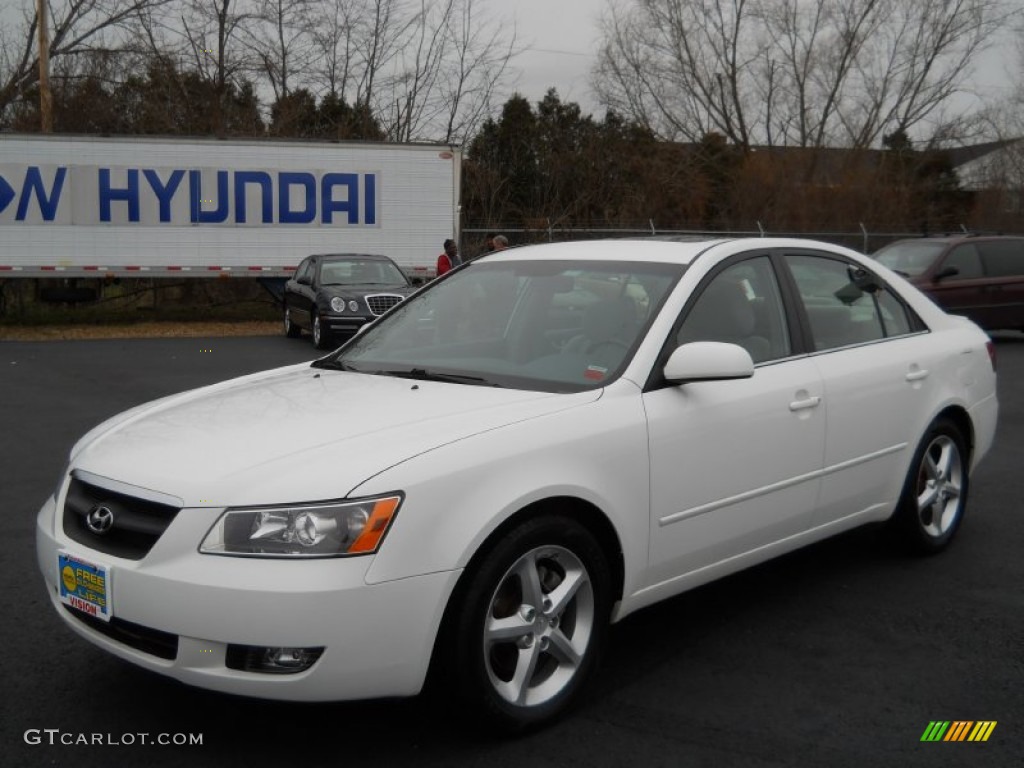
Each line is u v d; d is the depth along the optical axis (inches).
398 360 175.9
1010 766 128.3
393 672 119.6
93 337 757.9
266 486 120.3
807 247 191.8
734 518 161.2
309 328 696.4
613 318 162.9
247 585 115.2
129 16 1187.3
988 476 289.0
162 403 164.7
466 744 132.8
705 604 185.6
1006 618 179.0
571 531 136.3
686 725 138.3
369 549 117.6
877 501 193.8
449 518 123.1
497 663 133.3
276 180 827.4
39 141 781.9
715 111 1544.0
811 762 128.7
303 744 133.0
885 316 203.6
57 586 133.5
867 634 171.5
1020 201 1528.1
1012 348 635.5
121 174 799.1
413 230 860.0
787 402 168.6
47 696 147.2
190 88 1198.9
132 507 127.2
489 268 193.0
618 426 143.3
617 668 157.0
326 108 1227.2
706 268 168.6
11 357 606.2
